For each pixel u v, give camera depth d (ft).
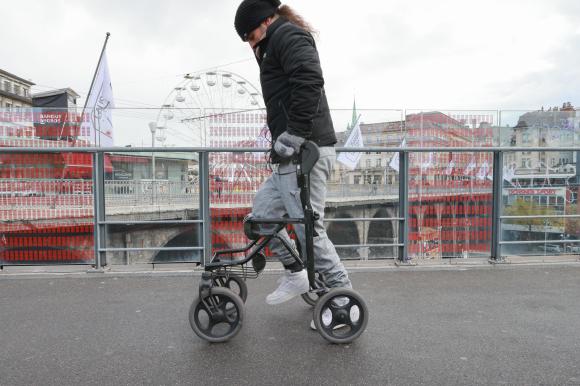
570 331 8.07
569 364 6.71
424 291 10.73
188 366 6.70
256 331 8.16
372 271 12.81
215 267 7.71
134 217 13.25
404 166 13.50
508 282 11.53
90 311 9.28
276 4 7.48
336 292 7.51
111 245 13.12
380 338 7.77
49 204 12.98
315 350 7.29
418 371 6.50
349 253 13.78
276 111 7.55
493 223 13.87
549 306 9.54
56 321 8.66
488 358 6.93
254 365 6.73
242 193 13.50
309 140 7.52
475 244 13.96
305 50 6.84
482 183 13.87
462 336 7.84
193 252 13.34
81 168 12.85
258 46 7.64
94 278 12.00
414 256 13.74
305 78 6.77
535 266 13.21
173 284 11.43
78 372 6.50
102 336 7.90
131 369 6.60
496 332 8.03
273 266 13.10
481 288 10.96
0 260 13.11
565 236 14.16
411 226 13.70
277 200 8.17
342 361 6.86
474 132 28.30
